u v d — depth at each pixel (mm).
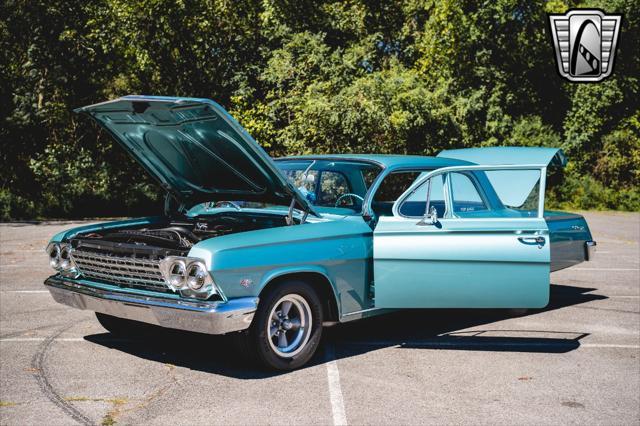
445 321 7297
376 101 20016
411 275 5730
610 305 8352
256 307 4984
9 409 4418
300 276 5461
